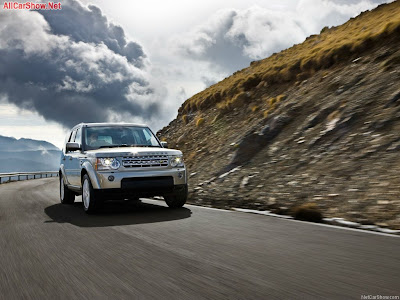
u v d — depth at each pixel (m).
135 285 3.60
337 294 3.17
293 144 13.77
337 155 11.16
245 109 23.00
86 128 10.06
